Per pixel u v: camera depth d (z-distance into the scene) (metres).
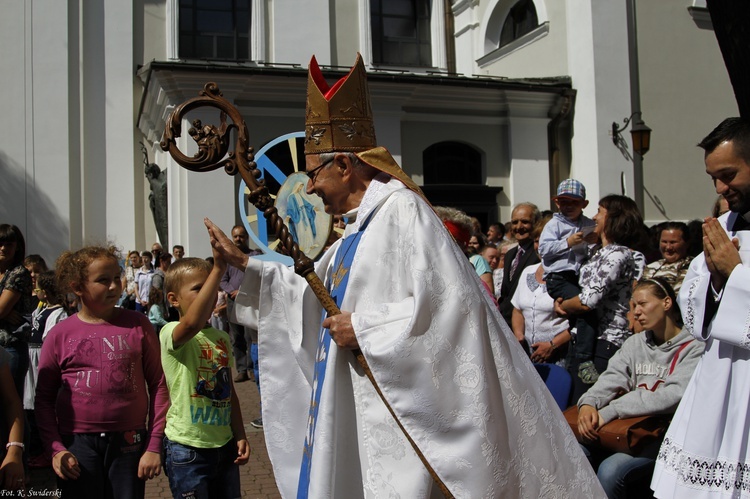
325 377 2.48
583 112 13.52
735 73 5.22
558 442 2.42
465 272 2.39
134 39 14.91
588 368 4.42
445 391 2.27
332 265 2.80
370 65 15.62
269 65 13.97
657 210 13.56
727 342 2.58
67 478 3.29
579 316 4.59
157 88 12.13
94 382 3.40
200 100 2.77
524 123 13.73
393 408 2.29
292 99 12.41
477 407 2.25
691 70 13.95
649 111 13.61
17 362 5.27
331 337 2.45
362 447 2.43
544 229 5.32
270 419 3.00
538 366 4.34
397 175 2.60
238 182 11.82
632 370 3.82
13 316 5.28
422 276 2.32
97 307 3.50
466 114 13.52
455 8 17.06
